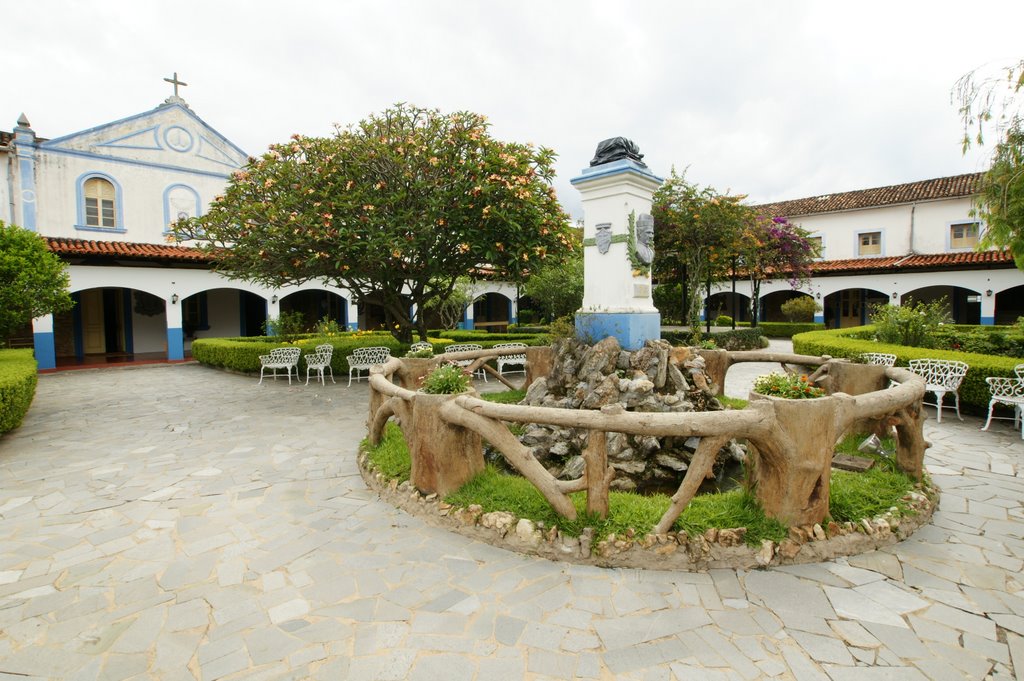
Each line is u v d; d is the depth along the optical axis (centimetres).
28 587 294
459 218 895
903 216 2102
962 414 739
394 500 409
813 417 307
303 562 319
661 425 303
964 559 311
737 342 1487
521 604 270
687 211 1313
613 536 309
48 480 480
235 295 1892
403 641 242
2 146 1344
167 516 394
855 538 318
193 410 810
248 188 934
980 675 216
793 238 1669
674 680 215
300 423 716
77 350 1642
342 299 1905
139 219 1548
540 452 518
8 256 801
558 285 1584
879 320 1109
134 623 260
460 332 1633
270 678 220
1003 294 2014
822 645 235
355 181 901
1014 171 552
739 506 333
